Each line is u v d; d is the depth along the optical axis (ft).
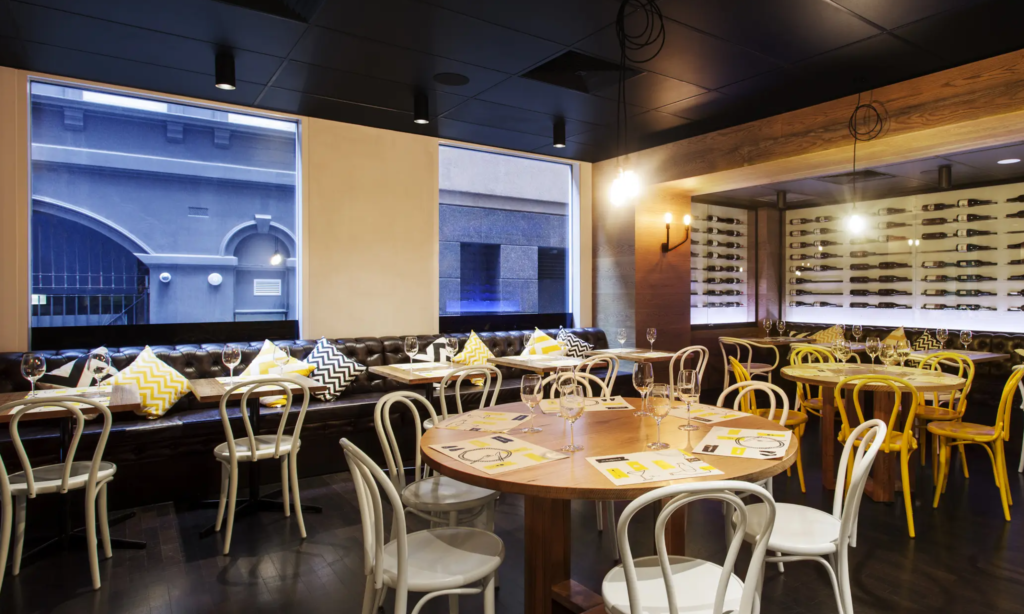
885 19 10.75
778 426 7.34
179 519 11.14
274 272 16.90
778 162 16.30
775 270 28.91
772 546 6.47
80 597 8.24
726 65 12.93
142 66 13.03
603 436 6.91
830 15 10.61
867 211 26.37
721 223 27.12
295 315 16.80
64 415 8.97
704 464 5.71
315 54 12.42
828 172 17.67
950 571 8.82
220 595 8.29
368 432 14.48
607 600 5.30
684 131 18.19
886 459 11.69
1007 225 22.31
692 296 25.98
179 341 15.17
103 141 15.06
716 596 4.77
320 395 14.49
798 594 8.20
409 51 12.31
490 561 6.05
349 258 17.16
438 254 18.95
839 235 27.20
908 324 25.11
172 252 16.07
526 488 5.17
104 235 15.24
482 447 6.41
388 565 5.95
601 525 10.54
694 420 7.78
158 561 9.37
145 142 15.64
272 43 11.89
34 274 14.19
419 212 18.45
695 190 21.15
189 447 12.14
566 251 22.44
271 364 13.89
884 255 25.80
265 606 8.00
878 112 14.01
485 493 7.86
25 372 10.23
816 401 15.44
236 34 11.46
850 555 9.38
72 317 14.75
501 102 15.47
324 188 16.78
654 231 21.12
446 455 6.10
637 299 20.70
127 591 8.41
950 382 11.48
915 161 19.62
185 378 13.03
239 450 10.43
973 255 23.27
